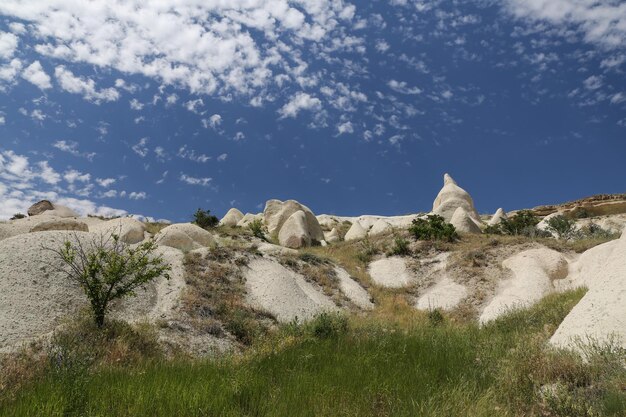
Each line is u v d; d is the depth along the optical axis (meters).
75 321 12.30
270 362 8.77
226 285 18.55
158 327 13.58
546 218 39.62
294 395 6.60
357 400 6.51
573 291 16.95
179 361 10.39
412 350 9.62
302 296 19.67
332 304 21.25
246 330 14.95
